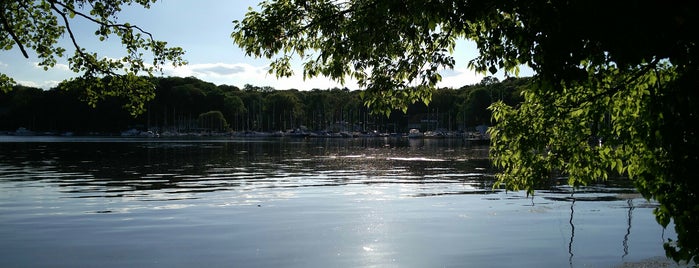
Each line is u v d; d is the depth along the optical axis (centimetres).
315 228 1466
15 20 1277
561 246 1227
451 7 738
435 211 1748
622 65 576
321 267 1068
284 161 4581
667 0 520
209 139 14175
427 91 945
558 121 909
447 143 10412
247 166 3938
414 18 796
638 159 866
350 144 9975
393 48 920
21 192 2280
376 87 927
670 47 559
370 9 838
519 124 909
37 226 1493
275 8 918
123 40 1266
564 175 2866
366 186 2528
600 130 902
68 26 1184
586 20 562
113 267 1074
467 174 3188
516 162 963
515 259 1118
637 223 1484
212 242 1291
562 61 595
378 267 1069
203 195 2197
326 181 2788
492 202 1942
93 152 6147
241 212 1744
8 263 1104
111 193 2253
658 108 676
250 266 1077
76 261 1120
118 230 1438
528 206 1828
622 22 534
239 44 938
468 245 1249
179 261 1116
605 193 2148
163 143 10031
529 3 638
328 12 889
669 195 691
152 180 2833
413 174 3206
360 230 1434
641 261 1084
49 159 4744
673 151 632
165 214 1703
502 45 776
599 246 1221
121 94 1299
